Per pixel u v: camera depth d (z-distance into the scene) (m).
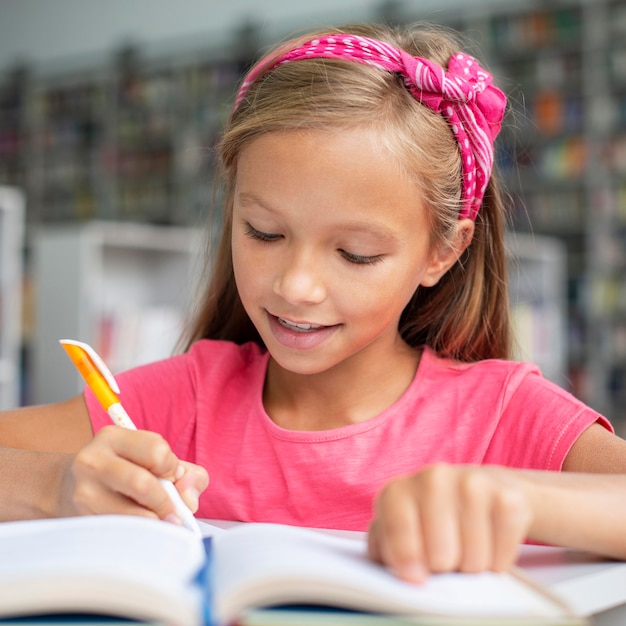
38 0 6.63
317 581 0.38
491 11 5.27
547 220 5.14
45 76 6.57
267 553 0.42
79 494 0.57
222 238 0.94
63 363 3.11
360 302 0.69
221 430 0.91
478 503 0.43
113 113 6.33
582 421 0.77
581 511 0.52
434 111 0.78
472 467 0.46
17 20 6.71
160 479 0.59
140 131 6.23
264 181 0.68
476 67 0.86
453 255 0.83
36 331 3.17
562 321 5.12
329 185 0.67
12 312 3.19
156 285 3.54
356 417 0.86
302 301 0.67
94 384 0.68
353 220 0.68
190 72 6.14
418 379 0.87
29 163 6.55
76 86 6.47
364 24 0.89
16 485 0.64
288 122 0.68
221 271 0.96
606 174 5.01
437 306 0.92
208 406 0.92
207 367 0.95
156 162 6.18
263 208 0.69
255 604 0.38
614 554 0.54
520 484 0.52
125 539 0.45
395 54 0.78
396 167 0.70
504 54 5.23
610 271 5.00
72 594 0.36
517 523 0.44
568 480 0.55
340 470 0.83
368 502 0.82
